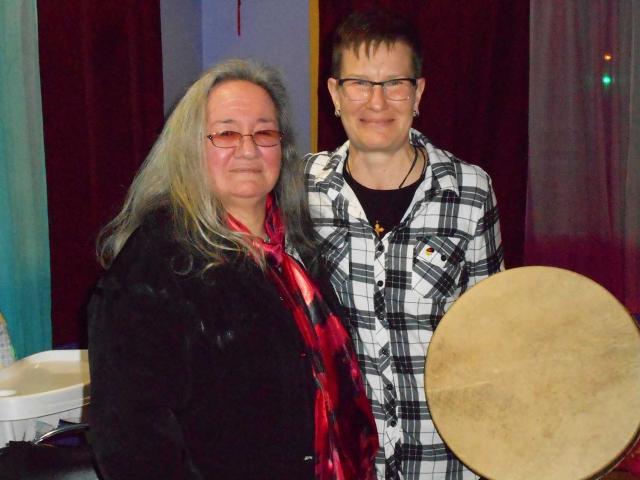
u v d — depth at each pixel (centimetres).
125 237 125
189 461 114
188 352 114
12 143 256
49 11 267
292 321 123
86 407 206
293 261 133
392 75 148
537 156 344
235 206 128
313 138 366
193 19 385
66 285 279
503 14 331
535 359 142
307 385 123
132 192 126
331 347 133
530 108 341
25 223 263
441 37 333
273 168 127
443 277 156
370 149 154
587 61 333
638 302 334
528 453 135
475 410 142
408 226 156
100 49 291
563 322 143
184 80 378
